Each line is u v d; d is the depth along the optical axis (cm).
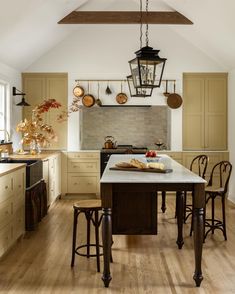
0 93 631
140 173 365
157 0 615
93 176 713
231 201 695
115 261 377
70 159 713
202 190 317
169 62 723
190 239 453
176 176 344
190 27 641
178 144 727
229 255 394
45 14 540
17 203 423
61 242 439
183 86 725
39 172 527
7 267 359
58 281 326
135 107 778
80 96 721
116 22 625
